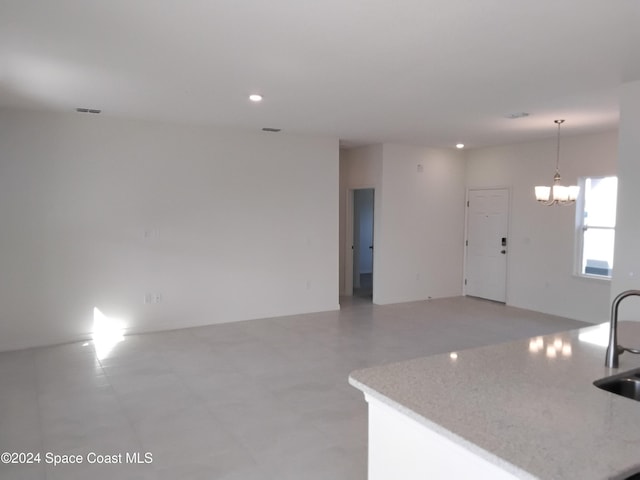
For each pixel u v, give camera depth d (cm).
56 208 518
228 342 534
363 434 315
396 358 480
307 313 687
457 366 208
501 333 580
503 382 188
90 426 324
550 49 310
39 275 513
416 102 461
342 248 843
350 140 714
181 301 596
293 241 670
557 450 133
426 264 795
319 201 688
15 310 504
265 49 311
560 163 671
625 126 392
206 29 278
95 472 267
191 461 279
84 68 353
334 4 244
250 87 406
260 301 651
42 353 489
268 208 648
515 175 737
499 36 287
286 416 343
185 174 588
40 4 245
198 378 419
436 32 282
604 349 238
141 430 319
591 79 380
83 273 536
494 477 134
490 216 783
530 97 439
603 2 238
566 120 545
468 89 411
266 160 642
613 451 133
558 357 223
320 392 388
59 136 515
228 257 623
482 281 804
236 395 381
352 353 496
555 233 680
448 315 680
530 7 246
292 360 471
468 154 819
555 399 170
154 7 248
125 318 563
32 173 504
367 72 361
